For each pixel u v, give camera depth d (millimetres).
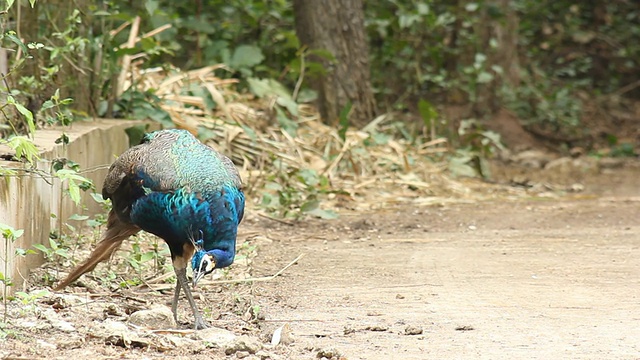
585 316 8742
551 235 13289
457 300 9383
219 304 9250
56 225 10398
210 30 19219
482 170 19469
